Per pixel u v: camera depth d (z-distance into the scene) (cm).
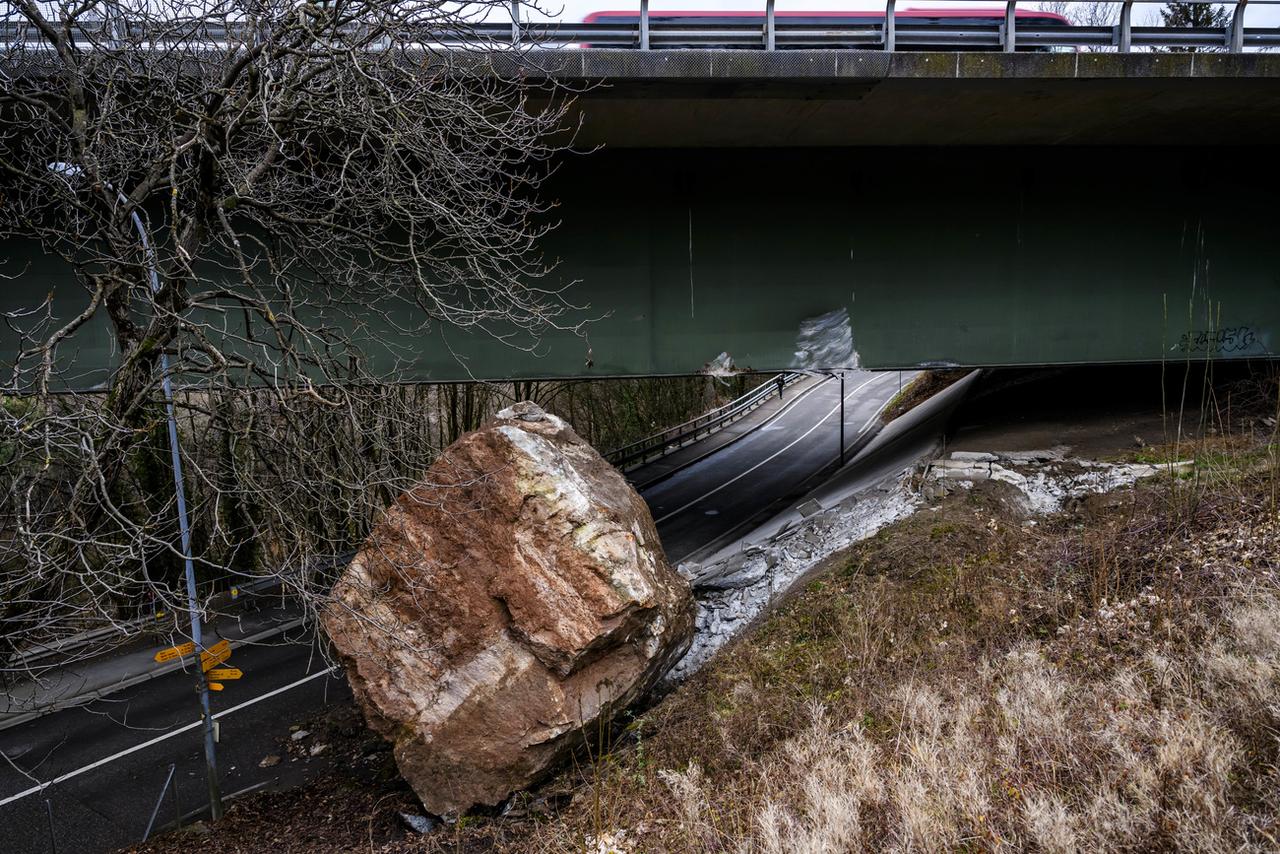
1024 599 829
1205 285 1306
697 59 899
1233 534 793
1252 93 1002
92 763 1064
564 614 749
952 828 497
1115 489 1049
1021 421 1460
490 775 744
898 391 3117
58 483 728
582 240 1211
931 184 1245
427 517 824
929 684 718
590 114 1021
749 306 1245
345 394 693
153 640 1498
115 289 712
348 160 764
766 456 2452
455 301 1189
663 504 2022
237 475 770
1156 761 505
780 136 1145
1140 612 713
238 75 717
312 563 755
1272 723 509
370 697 790
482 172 1108
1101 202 1276
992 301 1280
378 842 749
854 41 970
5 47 821
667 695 930
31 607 693
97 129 708
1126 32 945
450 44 864
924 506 1180
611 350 1235
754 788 647
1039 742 562
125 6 766
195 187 769
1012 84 952
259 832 816
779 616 1030
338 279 984
